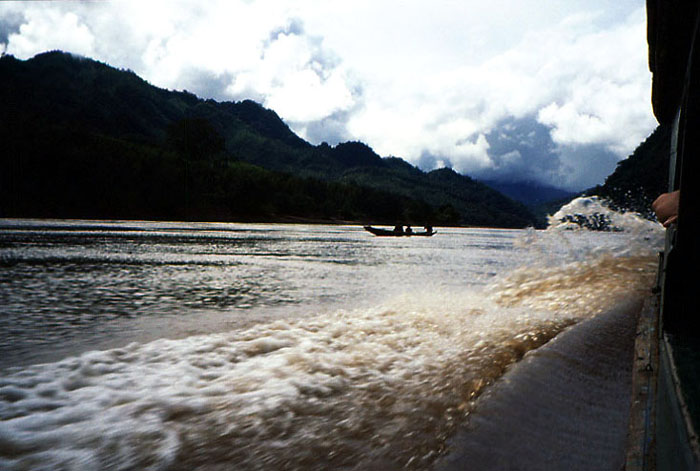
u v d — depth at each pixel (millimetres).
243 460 1592
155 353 2930
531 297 5195
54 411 2000
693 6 1610
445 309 4602
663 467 1109
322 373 2510
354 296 6242
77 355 3223
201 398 2152
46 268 9367
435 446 1683
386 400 2119
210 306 5406
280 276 8758
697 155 1391
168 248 15930
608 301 4477
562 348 2695
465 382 2322
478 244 27109
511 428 1788
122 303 5578
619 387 2158
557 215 10625
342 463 1584
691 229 1423
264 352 2998
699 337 1412
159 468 1527
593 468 1488
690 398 958
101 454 1634
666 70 2336
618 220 10078
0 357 3180
